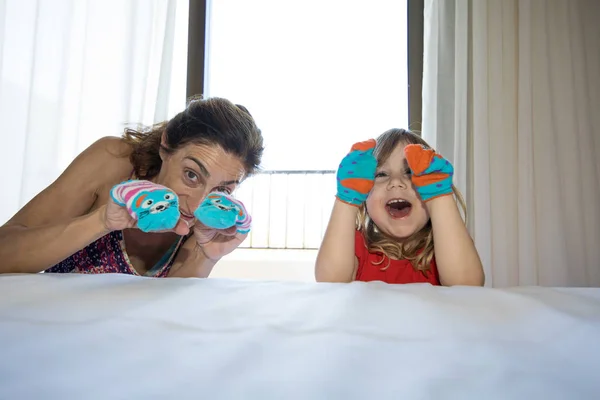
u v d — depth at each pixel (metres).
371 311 0.37
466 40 1.46
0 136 1.57
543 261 1.39
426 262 0.98
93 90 1.54
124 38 1.56
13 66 1.60
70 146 1.55
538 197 1.42
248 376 0.24
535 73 1.46
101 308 0.36
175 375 0.24
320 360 0.26
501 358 0.27
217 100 0.76
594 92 1.47
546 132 1.42
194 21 1.70
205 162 0.68
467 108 1.48
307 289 0.46
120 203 0.55
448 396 0.22
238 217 0.71
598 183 1.43
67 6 1.57
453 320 0.34
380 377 0.24
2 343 0.27
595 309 0.39
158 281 0.49
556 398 0.22
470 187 1.45
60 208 0.77
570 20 1.47
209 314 0.35
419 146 0.85
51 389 0.22
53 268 0.81
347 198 0.84
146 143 0.83
